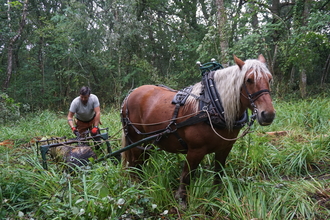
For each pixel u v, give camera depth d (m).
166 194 3.13
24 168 3.88
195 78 14.29
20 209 2.85
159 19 14.77
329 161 4.11
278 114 6.38
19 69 16.38
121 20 12.77
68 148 4.20
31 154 4.68
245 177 3.58
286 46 9.11
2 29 12.12
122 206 2.79
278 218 2.72
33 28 15.91
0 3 12.66
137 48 13.97
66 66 15.21
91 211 2.64
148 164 3.87
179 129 3.19
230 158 4.21
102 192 2.77
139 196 2.94
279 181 3.46
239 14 10.03
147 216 2.83
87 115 5.12
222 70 3.12
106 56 13.51
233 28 10.00
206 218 2.87
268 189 3.22
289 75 10.89
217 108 2.96
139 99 3.81
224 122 2.94
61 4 16.34
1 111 8.32
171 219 2.87
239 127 3.03
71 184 3.17
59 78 16.42
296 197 2.98
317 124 5.59
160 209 3.02
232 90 2.89
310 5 9.87
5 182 3.15
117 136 5.86
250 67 2.77
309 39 8.43
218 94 3.01
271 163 4.18
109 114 8.86
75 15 12.68
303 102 7.26
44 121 8.30
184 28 13.79
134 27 12.84
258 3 9.41
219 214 2.87
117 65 13.55
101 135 4.34
